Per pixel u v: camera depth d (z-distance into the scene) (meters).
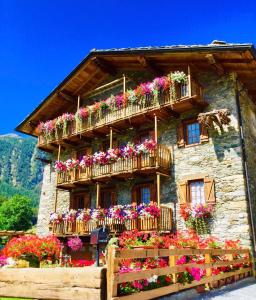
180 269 7.09
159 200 13.48
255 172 14.00
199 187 13.75
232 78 13.87
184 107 14.21
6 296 4.66
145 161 14.27
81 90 19.33
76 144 19.06
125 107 15.78
